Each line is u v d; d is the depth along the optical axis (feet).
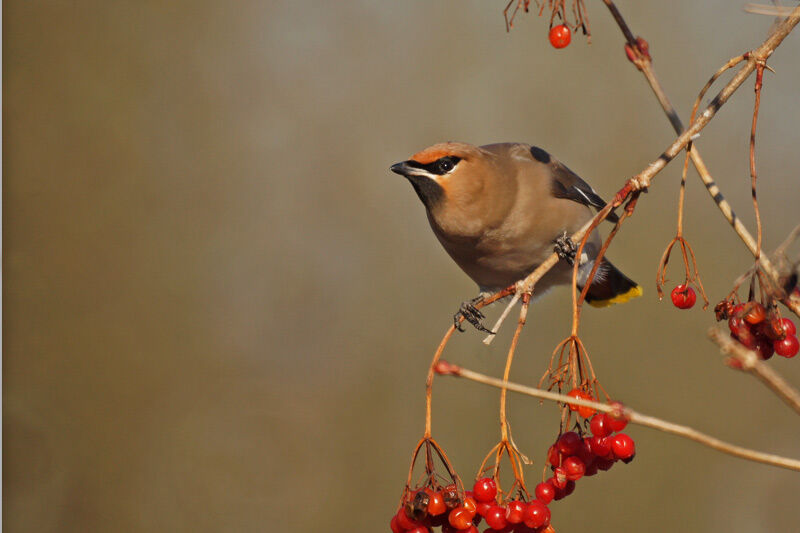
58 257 46.70
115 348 45.98
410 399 45.47
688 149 18.84
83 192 47.65
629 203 18.90
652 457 42.80
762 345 18.24
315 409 45.47
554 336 44.45
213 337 46.85
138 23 49.49
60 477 44.21
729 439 43.14
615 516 41.78
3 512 43.42
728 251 46.52
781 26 18.21
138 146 48.57
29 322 45.91
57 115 48.01
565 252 29.55
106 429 44.93
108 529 43.57
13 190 46.93
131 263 47.29
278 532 43.65
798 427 43.21
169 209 48.24
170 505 44.32
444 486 17.33
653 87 21.57
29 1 48.39
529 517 16.60
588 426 17.76
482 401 44.16
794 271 17.88
